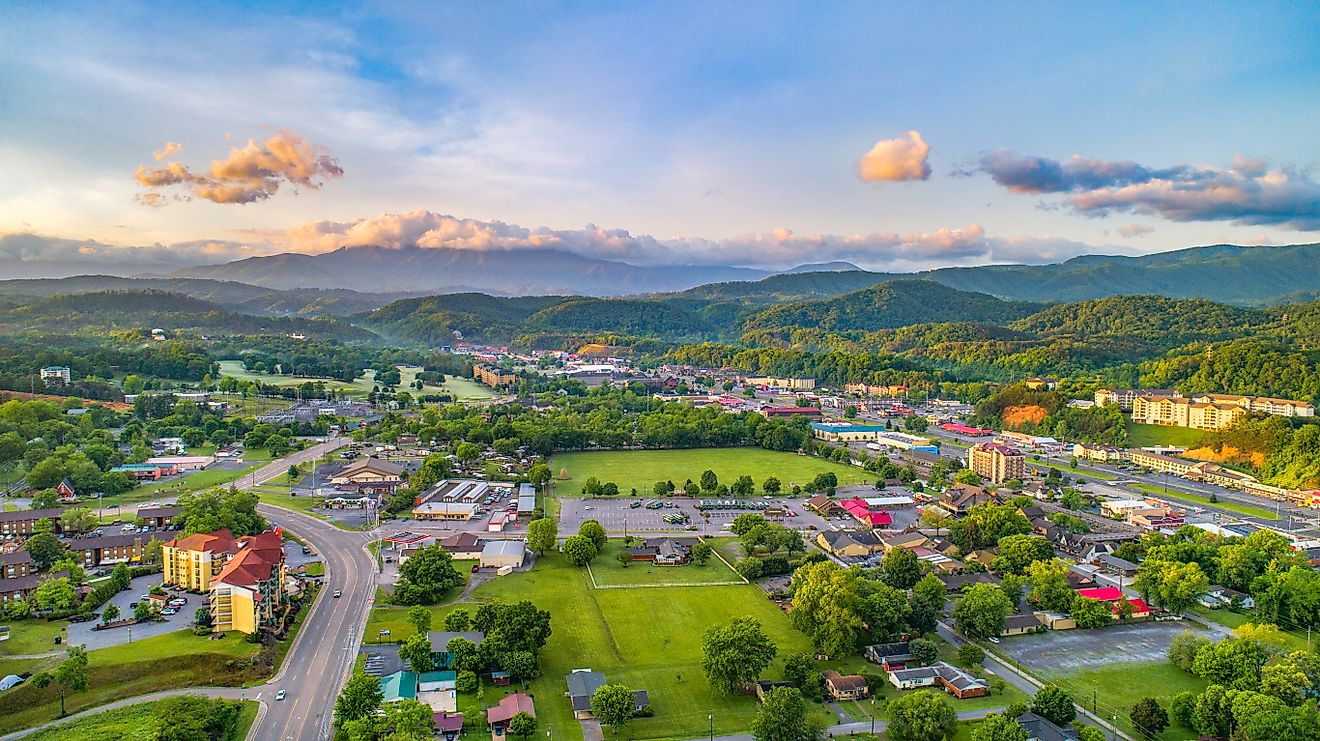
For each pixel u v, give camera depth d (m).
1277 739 145.00
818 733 153.00
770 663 189.75
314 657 187.62
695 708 168.88
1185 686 180.50
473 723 158.25
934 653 190.00
